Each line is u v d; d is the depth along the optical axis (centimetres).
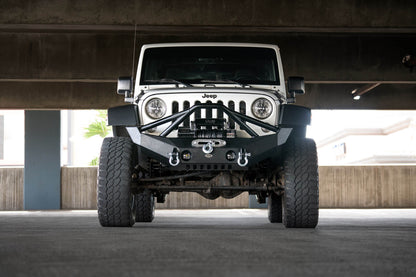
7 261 233
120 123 508
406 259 244
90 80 1175
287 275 190
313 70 1181
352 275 192
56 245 311
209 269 205
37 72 1169
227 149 487
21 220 807
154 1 1007
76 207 1762
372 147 3944
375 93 1650
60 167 1756
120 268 209
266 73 591
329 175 1856
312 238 374
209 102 513
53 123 1750
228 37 1174
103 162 502
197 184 548
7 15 1002
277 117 518
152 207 707
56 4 1005
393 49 1198
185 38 1173
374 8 1027
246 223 693
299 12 1021
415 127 3541
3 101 1602
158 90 519
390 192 1862
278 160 536
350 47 1193
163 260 237
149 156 521
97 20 1004
